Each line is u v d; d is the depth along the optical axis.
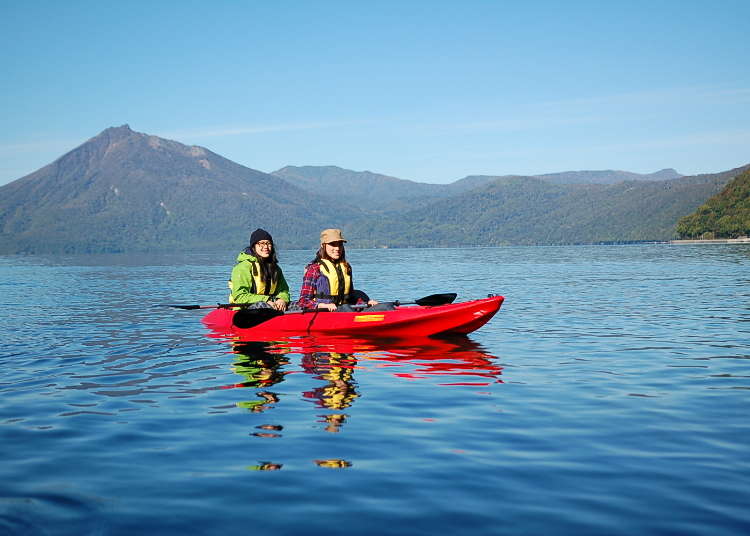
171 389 6.79
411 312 10.16
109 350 9.52
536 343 9.95
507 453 4.56
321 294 10.75
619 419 5.46
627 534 3.25
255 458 4.48
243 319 10.22
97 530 3.34
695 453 4.52
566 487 3.89
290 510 3.58
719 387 6.71
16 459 4.50
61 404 6.15
